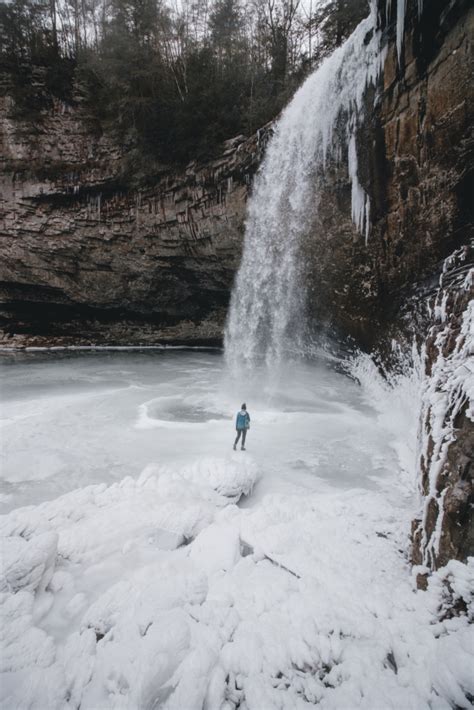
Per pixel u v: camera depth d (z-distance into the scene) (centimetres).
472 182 820
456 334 518
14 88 2220
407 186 1003
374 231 1191
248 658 300
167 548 488
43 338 2823
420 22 819
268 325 2041
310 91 1371
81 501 588
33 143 2281
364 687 271
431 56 829
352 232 1319
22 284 2619
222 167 1847
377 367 1438
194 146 1938
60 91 2261
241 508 634
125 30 2333
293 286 1745
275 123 1573
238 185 1834
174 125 1911
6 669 306
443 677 259
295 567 423
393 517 552
